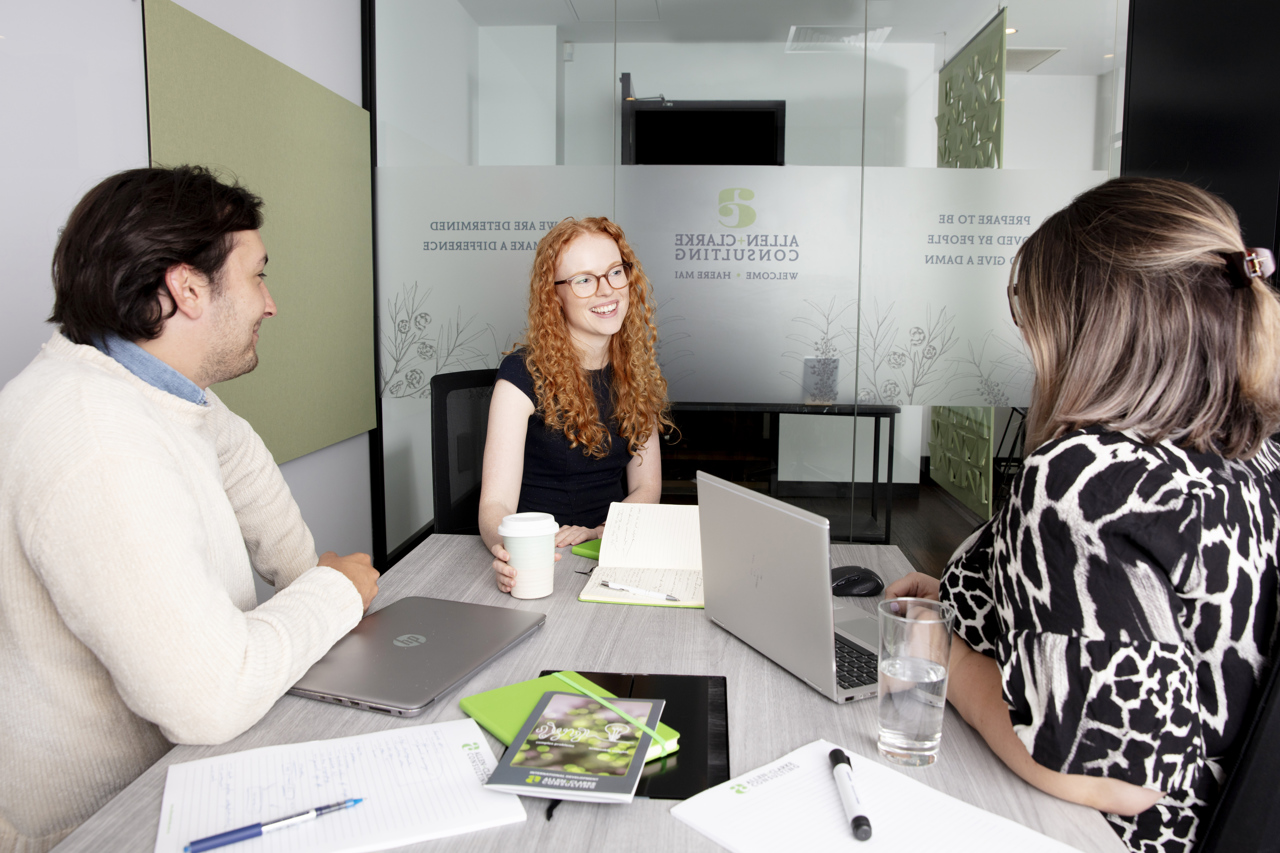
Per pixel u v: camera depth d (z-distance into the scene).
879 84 2.92
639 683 0.93
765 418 3.09
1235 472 0.74
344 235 2.98
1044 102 2.83
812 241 3.00
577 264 1.87
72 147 1.71
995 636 0.89
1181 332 0.73
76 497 0.78
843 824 0.67
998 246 2.93
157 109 1.97
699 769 0.76
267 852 0.63
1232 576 0.71
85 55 1.74
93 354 0.92
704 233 3.04
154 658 0.78
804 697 0.91
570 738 0.78
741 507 0.99
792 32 2.94
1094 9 2.75
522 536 1.20
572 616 1.16
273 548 1.31
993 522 0.93
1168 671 0.69
